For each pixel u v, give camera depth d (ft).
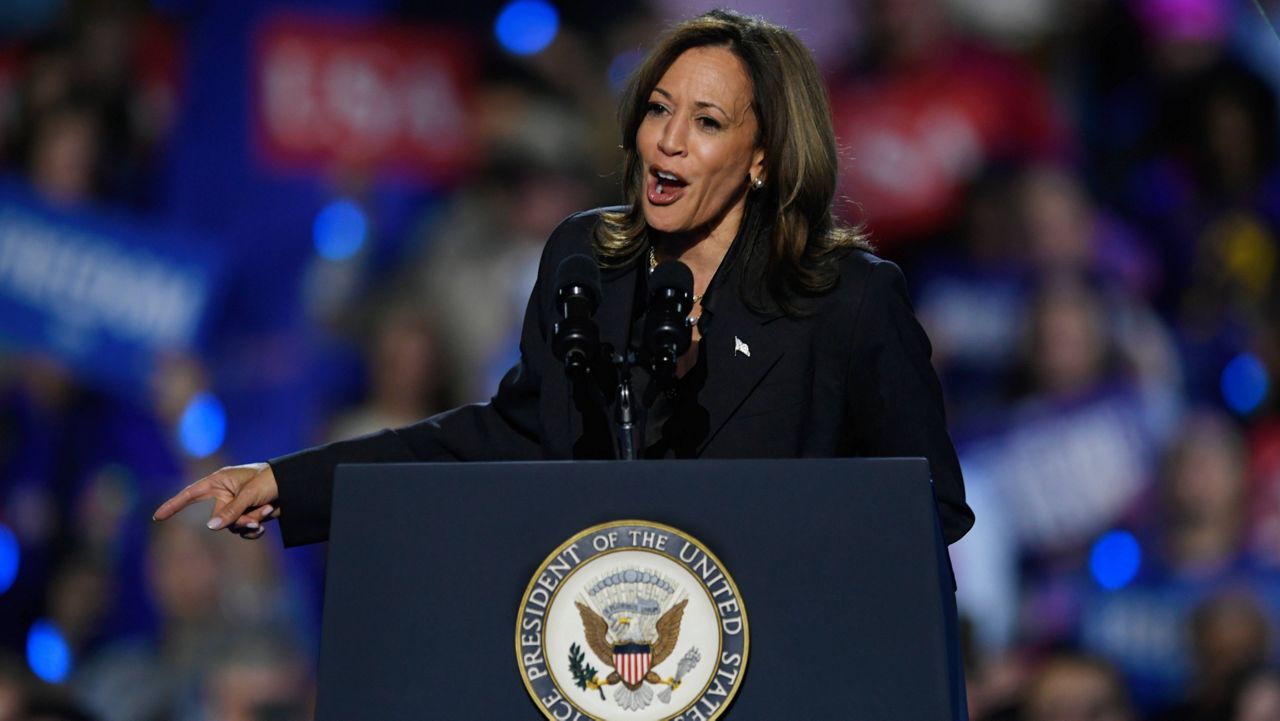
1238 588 63.67
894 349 20.34
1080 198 65.92
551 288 21.57
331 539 16.33
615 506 16.28
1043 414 64.69
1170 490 64.69
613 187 63.93
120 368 61.57
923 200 65.51
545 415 20.61
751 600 15.98
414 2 63.72
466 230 63.21
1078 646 62.95
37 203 61.77
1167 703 63.10
